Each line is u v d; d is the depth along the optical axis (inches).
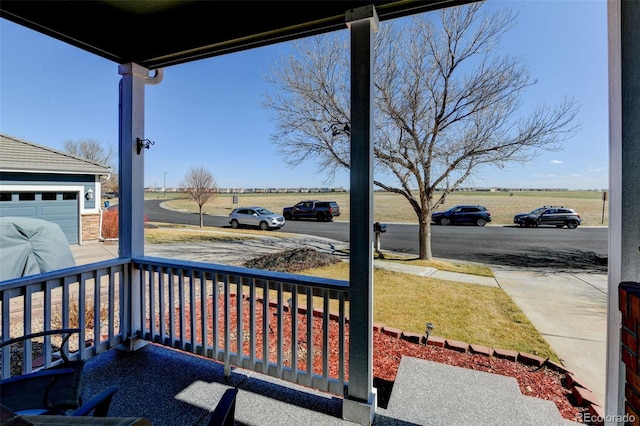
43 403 56.6
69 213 406.3
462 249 421.7
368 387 75.6
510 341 140.7
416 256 364.8
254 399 84.4
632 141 51.8
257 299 185.0
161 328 105.0
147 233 551.8
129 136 107.0
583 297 212.1
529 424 74.6
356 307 76.2
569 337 145.3
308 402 83.4
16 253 218.2
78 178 411.8
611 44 54.6
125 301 107.7
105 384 89.8
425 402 82.7
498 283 247.9
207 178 714.2
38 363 103.8
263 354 89.7
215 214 955.3
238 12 84.1
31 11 78.7
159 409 79.4
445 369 98.5
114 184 991.0
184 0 80.7
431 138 304.2
